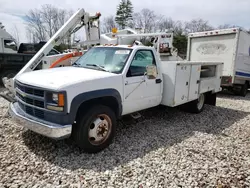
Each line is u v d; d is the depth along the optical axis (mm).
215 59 10164
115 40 6871
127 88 4184
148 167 3336
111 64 4336
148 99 4746
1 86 9930
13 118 3816
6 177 2924
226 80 9867
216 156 3777
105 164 3391
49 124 3275
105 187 2836
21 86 3764
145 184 2920
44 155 3568
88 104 3719
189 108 6500
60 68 4465
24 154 3564
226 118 6312
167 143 4266
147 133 4770
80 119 3518
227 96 10914
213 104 7422
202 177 3125
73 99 3301
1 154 3527
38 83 3434
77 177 3021
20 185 2785
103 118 3816
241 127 5520
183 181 3020
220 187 2916
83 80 3465
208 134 4867
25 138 4156
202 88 6320
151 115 6176
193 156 3744
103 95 3711
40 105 3451
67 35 6664
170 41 6988
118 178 3031
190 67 5523
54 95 3230
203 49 10516
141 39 7191
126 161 3500
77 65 4727
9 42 13492
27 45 16062
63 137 3260
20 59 10133
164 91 5184
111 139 3994
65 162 3395
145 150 3920
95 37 7426
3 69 9914
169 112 6578
